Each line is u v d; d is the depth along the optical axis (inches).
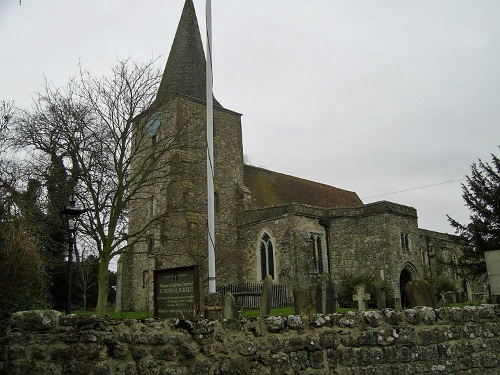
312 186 1609.3
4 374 197.5
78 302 1302.9
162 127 1157.1
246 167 1482.5
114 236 768.3
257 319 236.8
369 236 1200.2
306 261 1101.7
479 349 301.9
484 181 1157.7
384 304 561.0
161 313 330.3
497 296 359.9
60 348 200.7
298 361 236.8
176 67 1347.2
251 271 1244.5
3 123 754.8
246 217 1296.8
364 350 256.7
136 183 810.8
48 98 1513.3
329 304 486.3
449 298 1145.4
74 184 765.3
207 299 335.9
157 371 208.8
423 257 1453.0
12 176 708.7
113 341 207.8
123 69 1665.8
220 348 223.5
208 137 370.0
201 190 1250.6
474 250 1136.2
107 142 759.7
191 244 1066.7
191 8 1449.3
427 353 276.8
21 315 201.5
